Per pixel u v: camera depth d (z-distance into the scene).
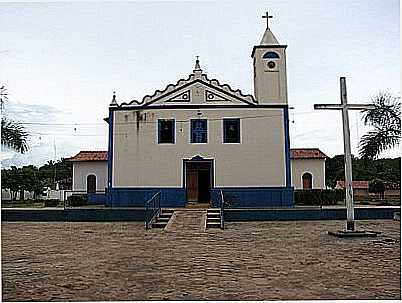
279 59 28.09
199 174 27.91
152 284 8.47
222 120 27.61
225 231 18.27
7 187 43.69
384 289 8.04
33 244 14.39
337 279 8.84
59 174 57.00
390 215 22.56
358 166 53.72
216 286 8.29
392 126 34.62
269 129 27.52
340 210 22.64
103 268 10.09
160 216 22.03
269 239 15.38
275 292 7.84
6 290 8.04
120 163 27.48
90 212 23.20
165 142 27.55
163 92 27.88
